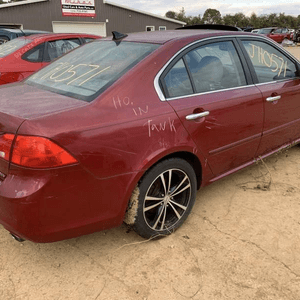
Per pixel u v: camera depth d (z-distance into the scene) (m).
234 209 2.94
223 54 2.80
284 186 3.36
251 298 1.99
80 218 1.97
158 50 2.39
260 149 3.20
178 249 2.41
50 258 2.31
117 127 1.99
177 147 2.28
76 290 2.04
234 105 2.71
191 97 2.44
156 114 2.18
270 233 2.60
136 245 2.46
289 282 2.11
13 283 2.09
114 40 2.84
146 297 1.99
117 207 2.10
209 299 1.98
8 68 5.23
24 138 1.74
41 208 1.80
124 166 2.03
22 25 22.84
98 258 2.32
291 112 3.42
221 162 2.78
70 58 2.84
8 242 2.46
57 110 1.91
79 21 24.78
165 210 2.45
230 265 2.25
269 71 3.20
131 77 2.18
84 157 1.86
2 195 1.79
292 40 26.97
